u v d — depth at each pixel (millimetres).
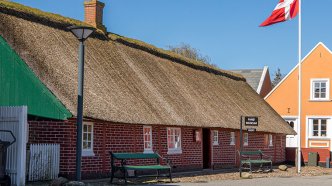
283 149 40531
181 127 25844
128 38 28312
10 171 15852
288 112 44625
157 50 30312
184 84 29672
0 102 18328
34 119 18688
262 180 22891
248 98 38000
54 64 19781
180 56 33031
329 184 21000
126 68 25203
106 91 21266
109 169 21172
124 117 20422
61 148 18797
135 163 22656
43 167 17953
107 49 25281
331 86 43312
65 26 23203
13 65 18359
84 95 19547
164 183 19875
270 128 34844
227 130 30984
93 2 26312
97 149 20484
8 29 19438
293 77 44812
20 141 15844
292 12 29031
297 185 20266
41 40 20641
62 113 17656
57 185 15555
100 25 26438
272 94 45469
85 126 19734
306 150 40312
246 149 34094
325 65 43594
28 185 16672
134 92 23453
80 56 15797
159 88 26234
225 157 31719
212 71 36312
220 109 30734
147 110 22781
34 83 18078
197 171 27719
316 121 43750
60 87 18688
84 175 19641
